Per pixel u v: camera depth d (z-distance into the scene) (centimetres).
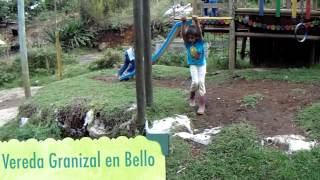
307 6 613
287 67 725
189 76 644
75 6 1727
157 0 1599
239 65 755
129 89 556
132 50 626
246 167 356
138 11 350
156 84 599
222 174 350
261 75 608
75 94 548
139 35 345
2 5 1783
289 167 351
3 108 815
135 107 463
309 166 353
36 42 1516
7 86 1082
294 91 518
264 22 677
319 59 729
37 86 1011
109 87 575
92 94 538
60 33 1549
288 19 667
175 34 590
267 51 751
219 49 994
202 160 368
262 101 484
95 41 1589
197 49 450
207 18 595
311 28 676
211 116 453
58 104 510
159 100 491
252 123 430
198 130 424
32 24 1717
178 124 424
